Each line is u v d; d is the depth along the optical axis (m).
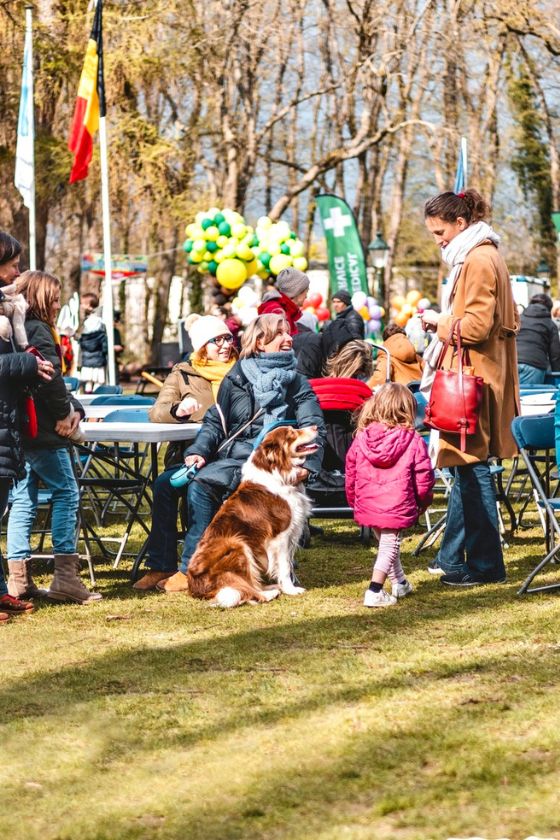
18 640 5.90
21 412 6.24
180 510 8.45
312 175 33.53
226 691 4.85
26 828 3.56
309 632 5.86
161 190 28.86
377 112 35.56
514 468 9.04
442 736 4.16
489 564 6.89
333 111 40.09
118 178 28.17
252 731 4.33
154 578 7.20
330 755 4.02
